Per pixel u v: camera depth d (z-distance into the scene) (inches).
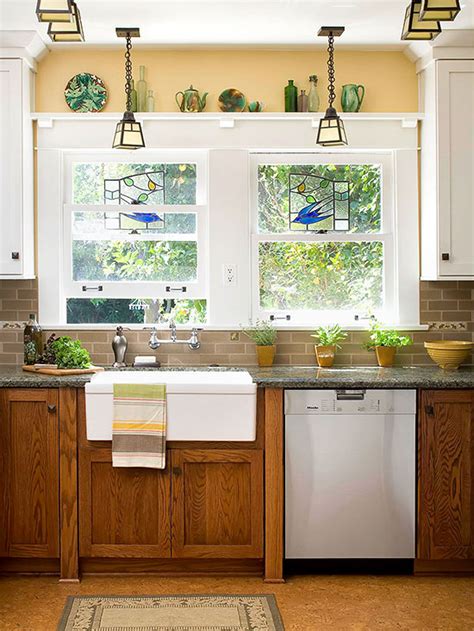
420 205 190.1
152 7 163.3
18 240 176.4
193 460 157.8
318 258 191.6
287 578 160.6
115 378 169.9
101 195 191.0
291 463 159.0
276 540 158.2
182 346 187.8
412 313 190.1
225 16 167.9
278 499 158.4
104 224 190.5
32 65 182.5
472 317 190.2
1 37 173.3
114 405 156.3
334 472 159.5
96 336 187.6
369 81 190.1
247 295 187.9
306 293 191.8
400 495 160.1
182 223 191.3
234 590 153.8
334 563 164.2
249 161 188.9
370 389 159.5
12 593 152.1
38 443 159.5
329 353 184.4
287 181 191.5
